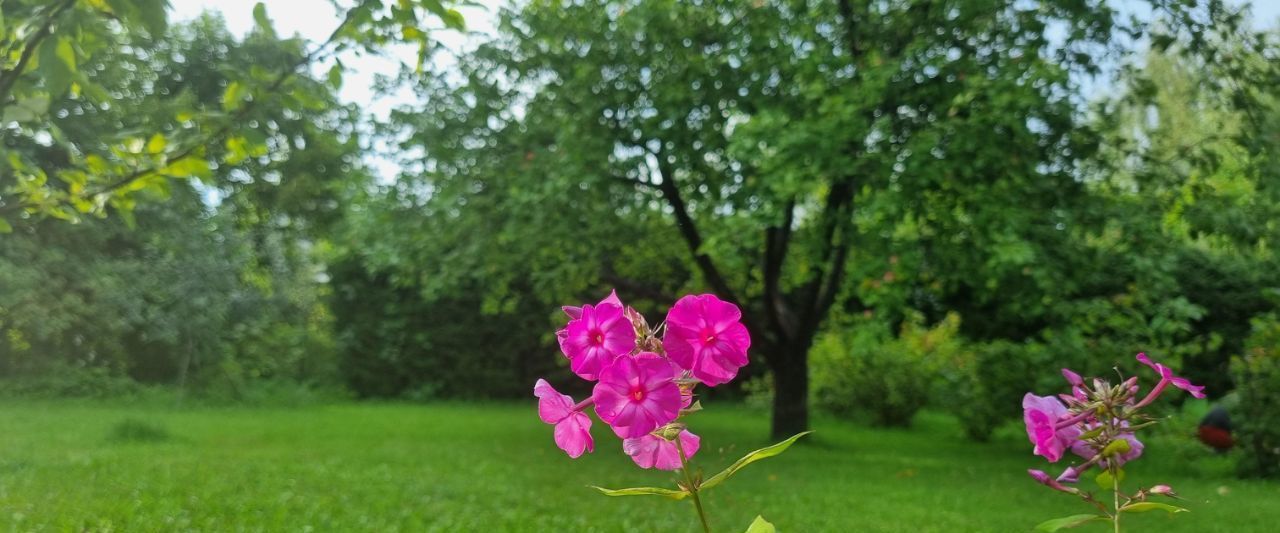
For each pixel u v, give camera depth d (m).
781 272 13.80
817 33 9.98
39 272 16.42
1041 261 8.96
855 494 8.34
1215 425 10.69
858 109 8.77
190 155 3.53
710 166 11.05
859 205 9.25
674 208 11.47
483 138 11.33
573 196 10.63
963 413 13.12
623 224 12.11
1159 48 9.53
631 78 10.81
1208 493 8.63
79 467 8.03
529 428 14.02
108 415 14.12
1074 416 2.16
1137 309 10.81
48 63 2.77
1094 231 9.66
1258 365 10.14
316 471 8.51
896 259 9.16
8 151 3.36
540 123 11.06
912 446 13.05
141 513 6.00
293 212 25.22
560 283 12.66
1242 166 9.89
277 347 19.64
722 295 11.95
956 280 9.98
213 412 15.79
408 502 7.09
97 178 3.59
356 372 19.83
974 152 8.83
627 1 10.55
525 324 19.88
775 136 8.71
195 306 16.48
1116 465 2.14
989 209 8.71
